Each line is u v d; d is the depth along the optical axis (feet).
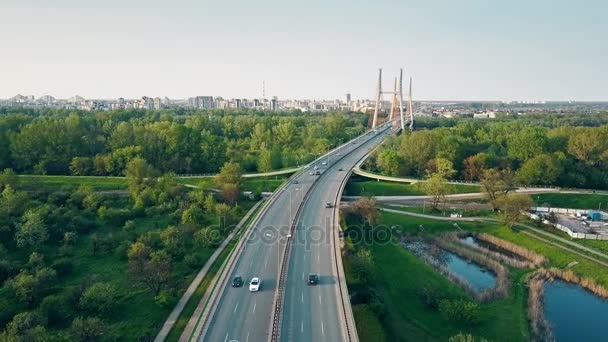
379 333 263.70
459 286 351.87
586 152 630.74
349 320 241.55
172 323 272.72
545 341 285.02
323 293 276.41
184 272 342.23
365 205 455.22
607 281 356.59
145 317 282.56
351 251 348.79
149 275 308.40
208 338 230.48
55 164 625.41
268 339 226.38
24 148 613.11
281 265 306.14
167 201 497.05
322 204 466.29
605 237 428.97
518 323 301.63
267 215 428.15
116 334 263.49
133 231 423.64
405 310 312.71
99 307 286.87
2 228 383.24
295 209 446.60
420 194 586.04
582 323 309.01
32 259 347.36
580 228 459.73
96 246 385.91
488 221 491.72
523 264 395.75
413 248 433.48
